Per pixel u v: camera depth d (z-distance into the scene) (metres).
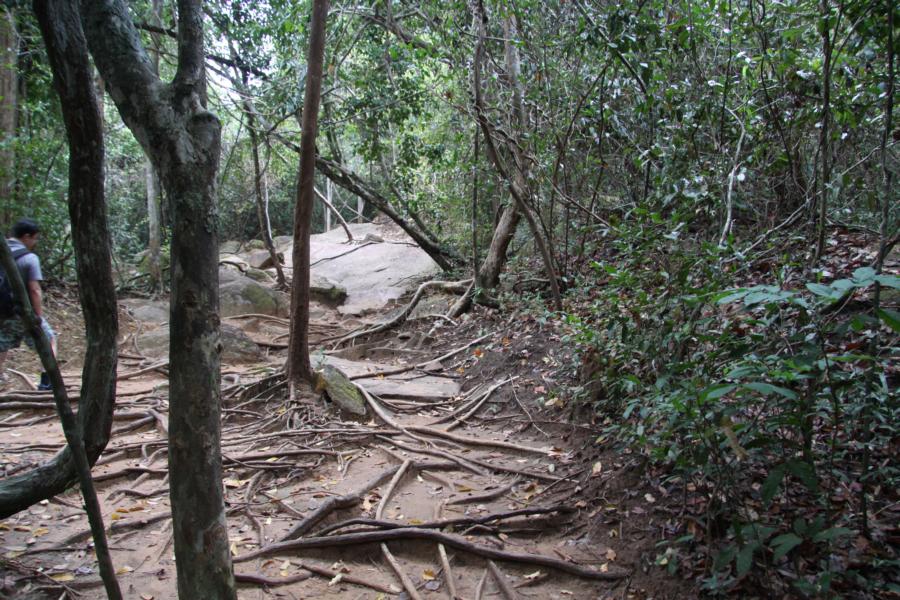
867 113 4.72
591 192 7.84
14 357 7.25
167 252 13.25
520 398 5.84
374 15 9.05
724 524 3.20
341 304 12.53
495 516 3.80
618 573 3.29
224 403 6.18
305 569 3.38
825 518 2.86
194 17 2.10
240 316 10.60
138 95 2.05
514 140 7.27
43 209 9.41
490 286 8.84
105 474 4.51
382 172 12.33
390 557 3.44
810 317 2.57
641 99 6.43
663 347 3.52
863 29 3.51
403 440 5.26
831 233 5.73
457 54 7.64
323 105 10.96
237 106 10.30
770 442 2.56
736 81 5.49
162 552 3.54
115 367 2.69
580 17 6.82
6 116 9.29
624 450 4.08
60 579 3.19
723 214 4.94
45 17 2.21
